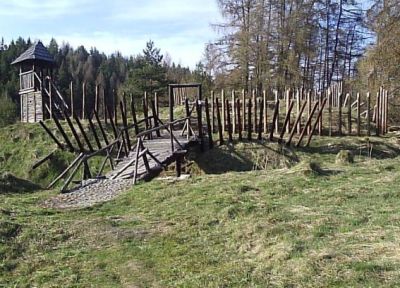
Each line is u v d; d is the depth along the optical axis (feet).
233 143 62.34
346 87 119.34
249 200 32.37
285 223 26.35
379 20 93.45
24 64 98.12
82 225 30.37
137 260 24.49
